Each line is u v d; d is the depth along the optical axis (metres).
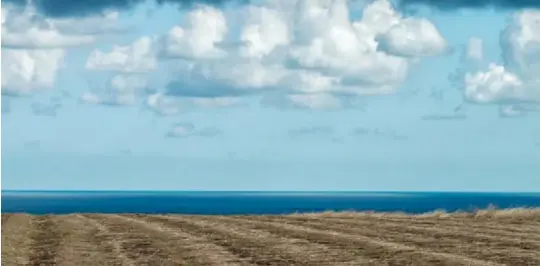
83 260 28.61
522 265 26.92
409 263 27.50
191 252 30.58
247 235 36.75
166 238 35.50
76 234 37.41
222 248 31.75
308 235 36.72
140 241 34.38
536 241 34.06
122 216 50.62
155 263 27.84
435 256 29.06
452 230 39.47
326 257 29.02
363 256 29.30
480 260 28.06
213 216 50.88
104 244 33.31
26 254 30.19
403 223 44.41
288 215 52.22
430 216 50.66
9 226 41.00
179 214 53.56
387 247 31.77
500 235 36.72
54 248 31.94
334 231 38.88
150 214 53.38
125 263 27.89
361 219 48.19
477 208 53.78
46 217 49.12
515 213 49.34
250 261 28.16
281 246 32.31
